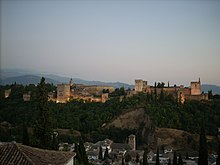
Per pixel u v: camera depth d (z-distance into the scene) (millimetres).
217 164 74125
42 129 55875
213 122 185750
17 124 173250
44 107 56562
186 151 164500
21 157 29609
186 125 185375
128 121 196125
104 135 185375
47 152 33719
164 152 164375
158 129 184000
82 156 76562
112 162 131750
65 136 167750
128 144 170500
